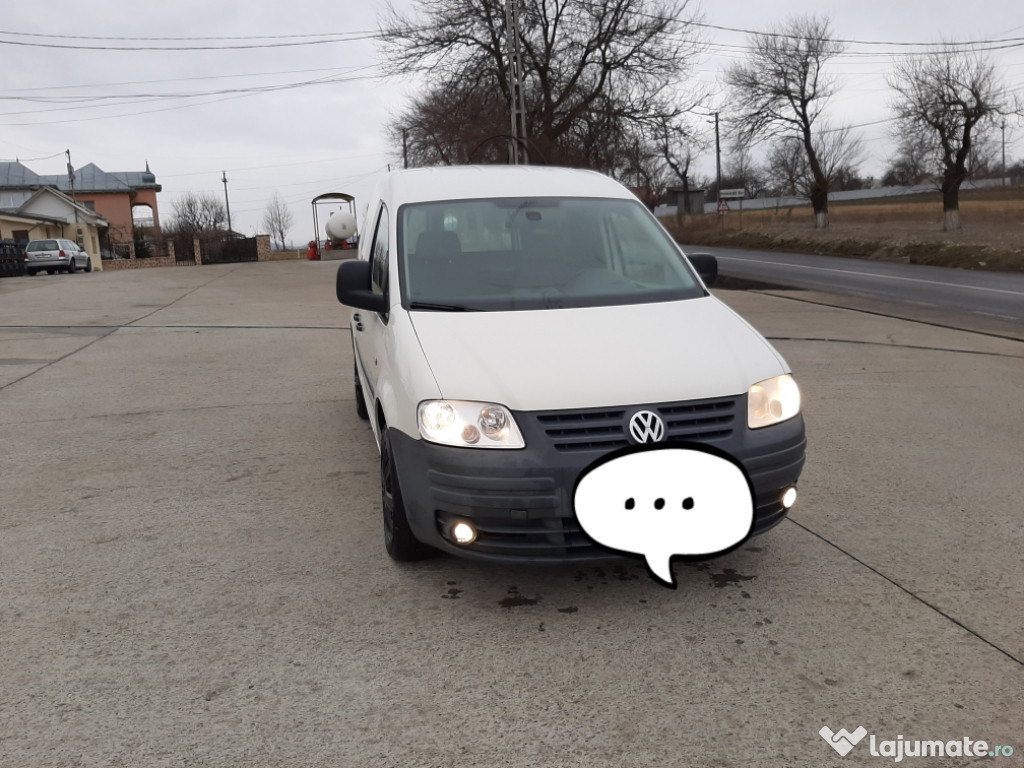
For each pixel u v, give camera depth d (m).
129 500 5.09
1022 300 16.28
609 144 34.72
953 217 36.19
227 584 3.88
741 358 3.70
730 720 2.79
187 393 8.23
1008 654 3.15
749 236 41.84
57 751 2.68
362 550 4.26
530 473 3.30
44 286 23.58
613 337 3.77
